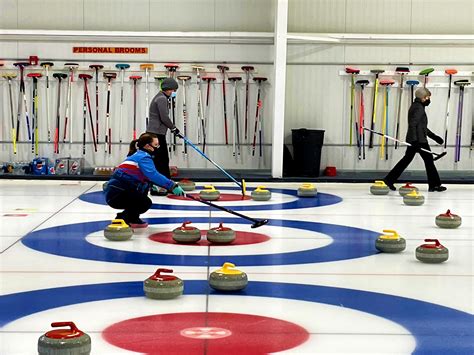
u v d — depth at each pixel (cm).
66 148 1446
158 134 998
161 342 361
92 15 1443
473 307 440
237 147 1461
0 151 1445
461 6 1463
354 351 350
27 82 1434
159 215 848
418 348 356
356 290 482
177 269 545
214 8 1448
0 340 362
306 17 1452
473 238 704
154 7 1445
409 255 614
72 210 886
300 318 411
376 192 1117
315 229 753
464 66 1464
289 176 1395
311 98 1462
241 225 777
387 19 1459
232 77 1429
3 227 743
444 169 1474
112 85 1440
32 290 473
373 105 1453
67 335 328
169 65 1398
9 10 1439
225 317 411
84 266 551
